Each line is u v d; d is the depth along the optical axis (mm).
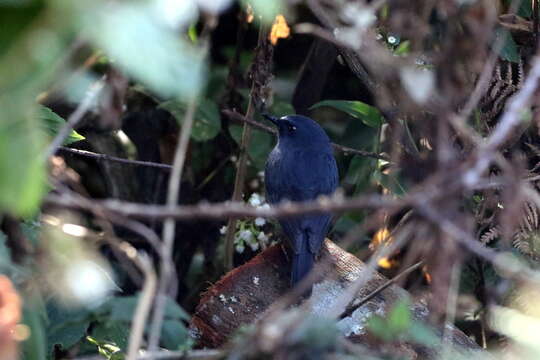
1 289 4418
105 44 3531
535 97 7000
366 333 7266
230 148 12570
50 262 5371
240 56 12328
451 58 6164
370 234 11281
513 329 5051
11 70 3652
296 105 12945
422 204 4484
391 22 6434
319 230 9797
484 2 6164
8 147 3672
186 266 12359
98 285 5320
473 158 4961
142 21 3598
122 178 11375
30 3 3611
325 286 8531
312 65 12531
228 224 11008
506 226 5504
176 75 3613
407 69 5496
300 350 4773
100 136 11164
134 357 4820
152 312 6305
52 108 9055
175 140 11984
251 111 10789
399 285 8727
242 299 8477
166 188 12203
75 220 6461
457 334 7543
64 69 4527
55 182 5180
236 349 4914
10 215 5215
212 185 12656
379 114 10414
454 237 4711
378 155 10242
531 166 9016
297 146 11633
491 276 9523
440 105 5750
